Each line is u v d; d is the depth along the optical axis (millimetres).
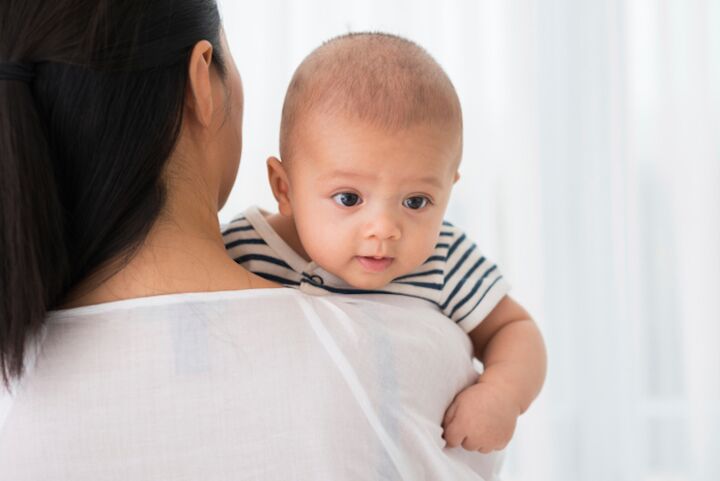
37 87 581
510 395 798
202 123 642
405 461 601
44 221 572
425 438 622
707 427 2193
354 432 582
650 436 2254
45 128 582
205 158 672
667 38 2154
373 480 580
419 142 744
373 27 2006
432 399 667
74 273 606
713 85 2170
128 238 601
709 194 2172
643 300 2236
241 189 1975
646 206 2217
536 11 2100
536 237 2088
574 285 2160
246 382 579
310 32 2004
